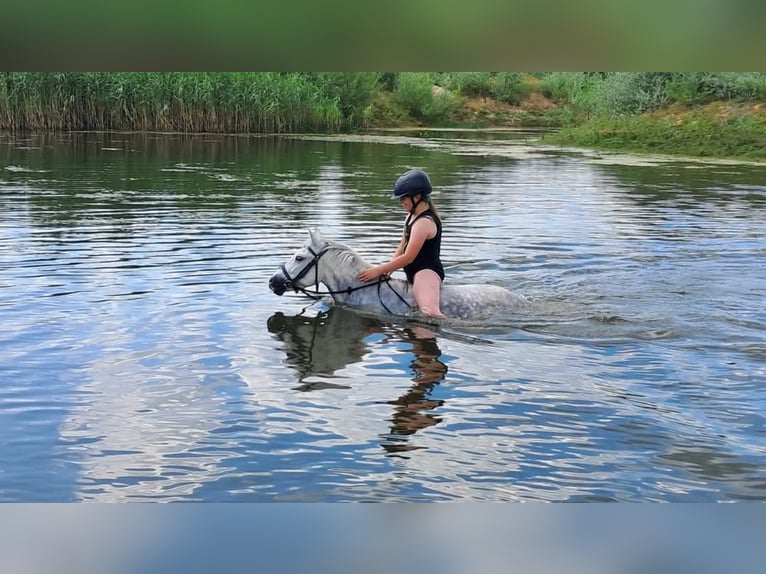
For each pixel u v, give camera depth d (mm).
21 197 14016
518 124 46844
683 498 3975
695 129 28953
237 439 4664
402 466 4344
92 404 5148
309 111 35125
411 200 7414
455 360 6070
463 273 8961
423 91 45625
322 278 7543
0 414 4969
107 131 29594
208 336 6555
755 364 6027
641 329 6910
